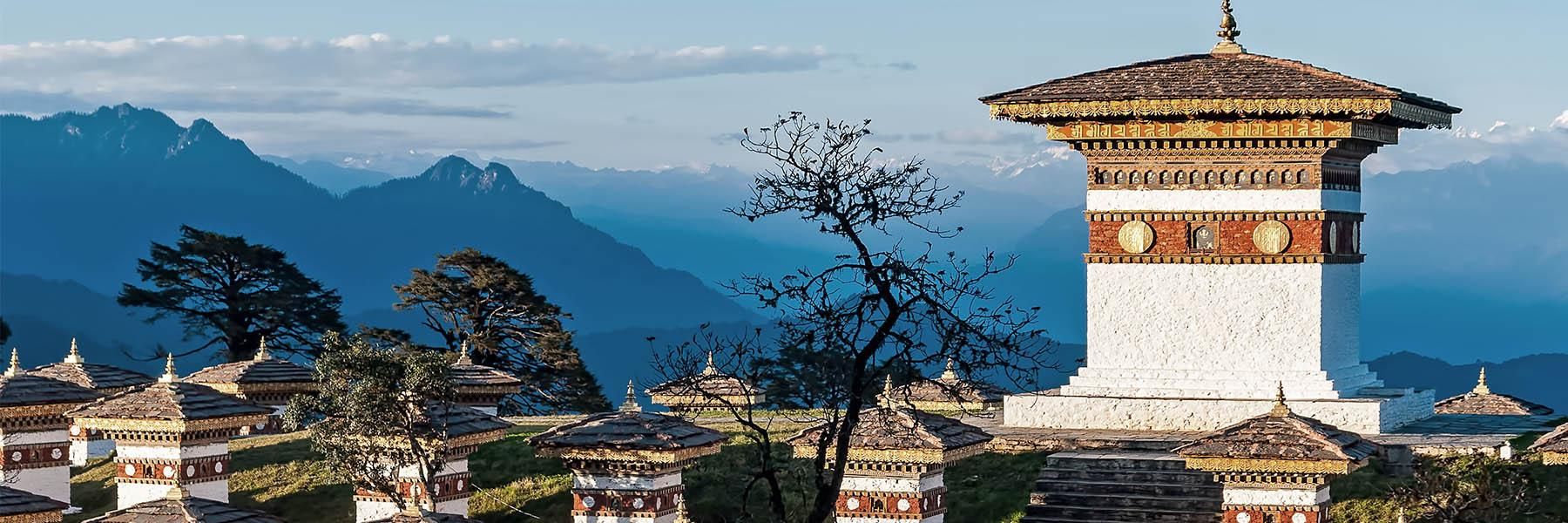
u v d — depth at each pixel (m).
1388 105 57.41
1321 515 43.59
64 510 59.09
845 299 35.22
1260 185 60.09
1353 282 63.12
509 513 54.81
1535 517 45.75
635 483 49.22
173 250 110.19
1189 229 60.75
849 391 35.53
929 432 47.25
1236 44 63.03
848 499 47.31
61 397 58.81
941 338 35.12
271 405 71.38
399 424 52.75
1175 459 51.19
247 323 108.81
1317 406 57.47
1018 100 60.06
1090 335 61.75
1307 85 58.56
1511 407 65.38
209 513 43.44
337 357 53.84
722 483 53.59
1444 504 45.06
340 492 58.31
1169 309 60.91
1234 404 58.34
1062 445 54.69
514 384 71.38
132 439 55.66
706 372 69.44
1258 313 60.09
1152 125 60.25
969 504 50.59
